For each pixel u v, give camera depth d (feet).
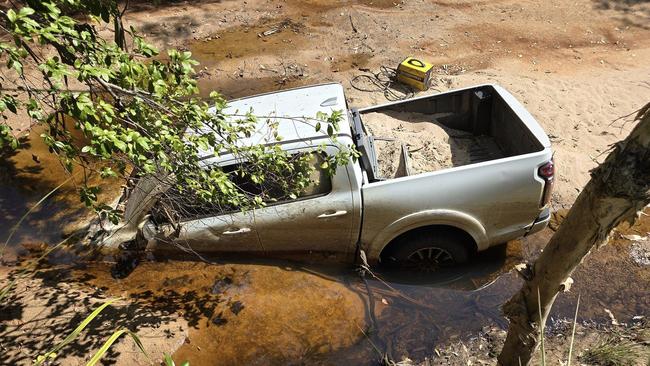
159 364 13.70
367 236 16.02
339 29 33.42
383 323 15.52
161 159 12.14
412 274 17.13
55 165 21.35
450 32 33.06
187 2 36.50
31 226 18.29
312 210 15.42
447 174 15.24
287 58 30.37
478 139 18.86
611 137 23.11
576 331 15.29
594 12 35.09
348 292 16.26
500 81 27.58
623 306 16.11
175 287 15.81
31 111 10.61
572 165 21.31
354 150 14.19
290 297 15.76
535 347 10.37
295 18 34.68
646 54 30.42
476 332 15.33
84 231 17.51
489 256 17.80
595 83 27.35
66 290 15.37
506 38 32.35
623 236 18.53
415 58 30.12
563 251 8.52
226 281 16.02
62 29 10.54
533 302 9.61
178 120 12.66
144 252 16.48
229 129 12.78
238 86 27.96
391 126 18.54
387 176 16.67
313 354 14.56
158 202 15.53
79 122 10.56
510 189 15.31
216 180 12.71
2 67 25.38
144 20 33.81
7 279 15.79
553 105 25.39
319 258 16.84
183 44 31.78
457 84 27.50
